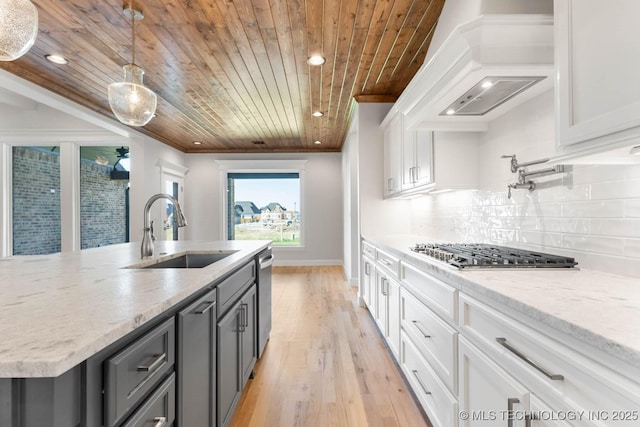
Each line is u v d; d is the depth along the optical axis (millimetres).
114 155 5211
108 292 1030
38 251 4785
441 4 2082
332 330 3137
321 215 6738
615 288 1083
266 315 2691
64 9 2096
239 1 2029
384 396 2018
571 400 771
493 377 1081
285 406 1920
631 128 847
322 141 6102
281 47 2598
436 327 1562
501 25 1344
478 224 2348
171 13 2145
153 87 3402
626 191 1250
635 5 823
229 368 1665
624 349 625
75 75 3129
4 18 1432
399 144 3166
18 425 594
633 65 827
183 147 6477
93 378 682
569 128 1058
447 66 1580
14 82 2996
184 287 1098
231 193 6902
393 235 3584
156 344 934
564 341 793
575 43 1033
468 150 2316
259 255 2461
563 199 1563
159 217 5406
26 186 4820
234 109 4145
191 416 1173
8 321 756
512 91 1656
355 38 2475
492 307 1104
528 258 1498
